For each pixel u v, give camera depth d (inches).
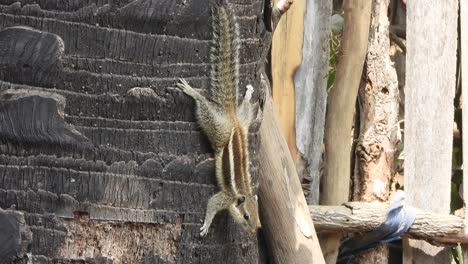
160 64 226.8
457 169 380.2
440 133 350.0
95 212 224.2
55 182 221.9
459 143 383.2
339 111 350.6
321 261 300.2
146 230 229.9
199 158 236.4
